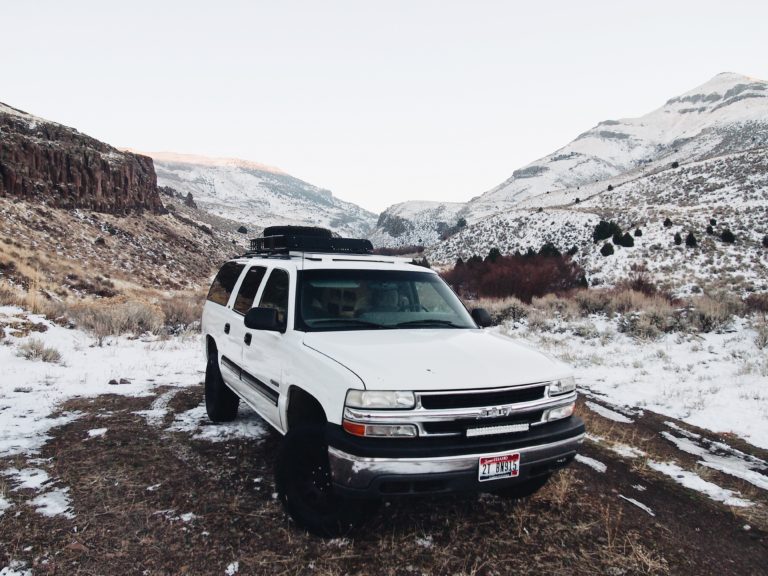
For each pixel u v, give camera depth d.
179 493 3.94
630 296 18.94
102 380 7.78
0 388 6.90
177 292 40.53
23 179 44.38
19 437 5.09
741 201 76.06
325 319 3.99
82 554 3.07
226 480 4.20
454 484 2.94
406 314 4.25
